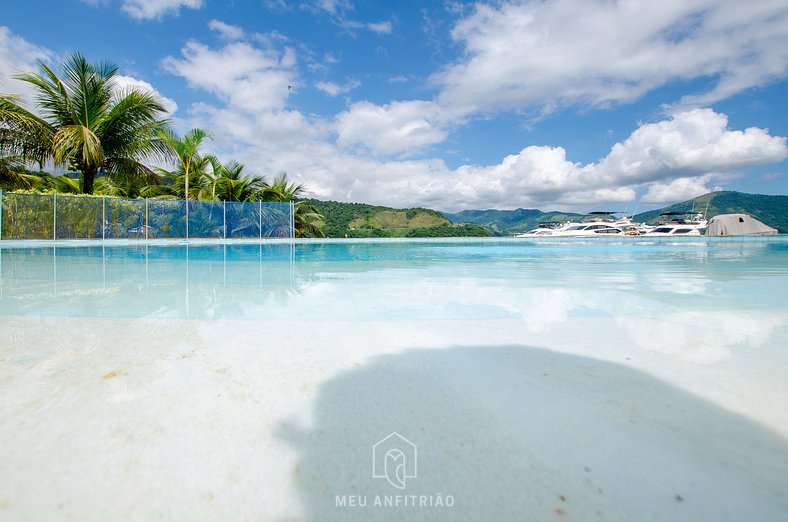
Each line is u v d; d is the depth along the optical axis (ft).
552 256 25.30
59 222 32.45
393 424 2.83
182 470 2.29
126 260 18.08
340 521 1.95
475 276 13.01
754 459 2.41
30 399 3.11
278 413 2.97
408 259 21.85
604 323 5.86
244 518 1.96
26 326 5.44
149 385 3.43
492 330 5.42
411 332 5.29
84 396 3.19
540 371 3.87
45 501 2.03
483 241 56.44
